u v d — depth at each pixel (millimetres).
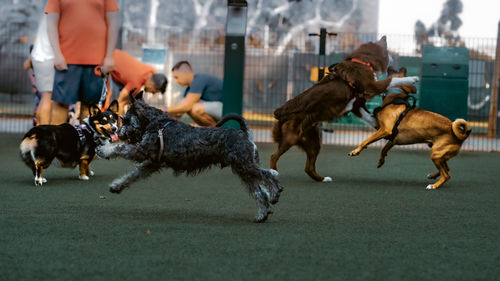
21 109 18266
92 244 4004
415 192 6922
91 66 8258
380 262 3740
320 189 7012
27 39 20750
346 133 16250
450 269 3627
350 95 7801
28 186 6609
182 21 23562
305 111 7621
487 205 6090
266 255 3822
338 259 3781
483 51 18750
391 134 7594
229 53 11914
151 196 6191
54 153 6730
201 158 4949
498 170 9273
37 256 3674
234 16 11984
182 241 4145
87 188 6590
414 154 11594
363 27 23141
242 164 4828
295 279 3326
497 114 15602
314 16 23188
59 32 8188
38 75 9695
